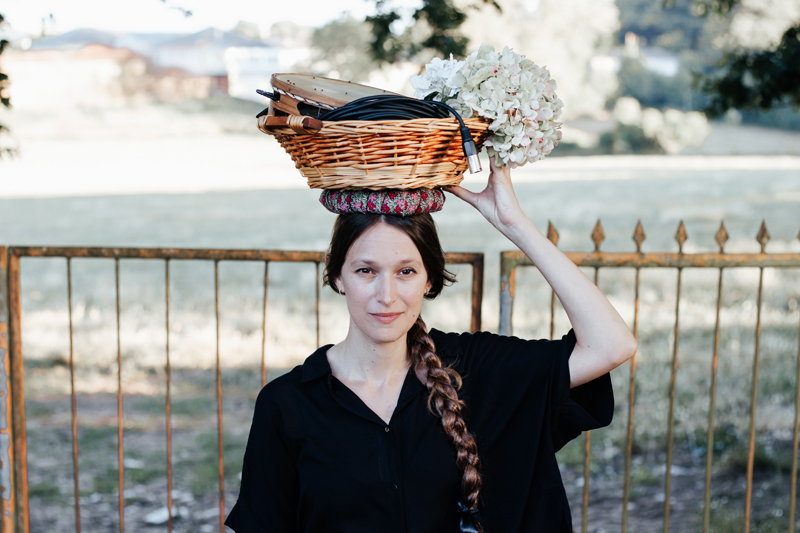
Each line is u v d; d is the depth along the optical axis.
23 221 18.75
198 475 5.14
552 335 3.00
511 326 3.12
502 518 1.78
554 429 1.80
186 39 78.88
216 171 34.62
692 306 8.99
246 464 1.77
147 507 4.72
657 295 9.73
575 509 4.60
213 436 5.76
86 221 18.73
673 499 4.68
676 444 5.44
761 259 3.17
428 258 1.68
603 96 59.41
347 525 1.67
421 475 1.67
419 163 1.58
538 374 1.77
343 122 1.52
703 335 7.76
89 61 63.75
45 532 4.39
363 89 1.78
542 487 1.78
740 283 10.20
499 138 1.69
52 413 6.22
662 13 75.81
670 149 48.44
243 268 11.76
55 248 3.17
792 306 8.82
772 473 4.98
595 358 1.71
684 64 65.00
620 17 76.94
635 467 5.11
